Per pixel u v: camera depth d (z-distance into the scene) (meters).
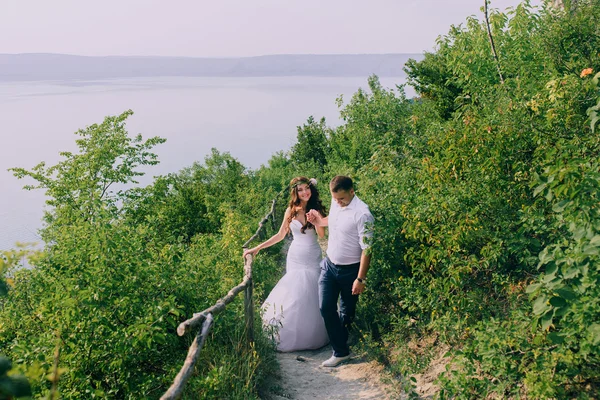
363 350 5.37
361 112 14.03
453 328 4.29
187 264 4.94
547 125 4.13
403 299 5.07
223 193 15.75
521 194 4.18
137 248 4.66
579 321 2.76
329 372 5.29
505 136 4.16
